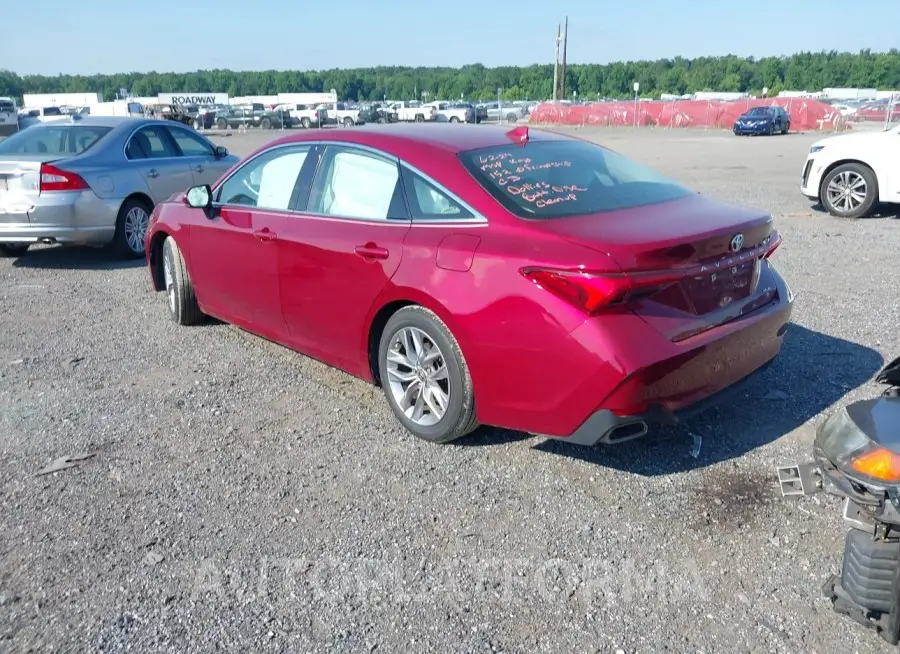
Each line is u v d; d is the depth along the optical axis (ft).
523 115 200.03
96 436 14.24
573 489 12.05
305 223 15.23
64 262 30.01
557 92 237.45
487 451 13.34
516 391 11.70
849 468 8.02
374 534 10.98
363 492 12.10
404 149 13.91
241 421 14.79
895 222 34.14
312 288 15.10
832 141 36.19
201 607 9.54
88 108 204.44
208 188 17.54
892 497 7.74
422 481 12.39
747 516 11.22
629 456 13.01
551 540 10.74
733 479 12.22
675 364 11.03
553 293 11.07
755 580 9.84
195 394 16.15
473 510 11.52
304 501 11.88
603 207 12.62
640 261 10.80
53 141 30.01
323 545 10.75
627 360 10.66
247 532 11.08
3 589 9.92
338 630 9.11
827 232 31.86
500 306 11.55
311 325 15.49
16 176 27.12
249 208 16.97
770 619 9.13
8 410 15.49
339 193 14.88
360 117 180.34
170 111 168.76
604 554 10.41
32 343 19.75
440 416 13.16
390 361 13.85
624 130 146.10
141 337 20.02
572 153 14.60
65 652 8.82
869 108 151.43
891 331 18.72
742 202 40.96
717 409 14.67
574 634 8.97
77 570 10.28
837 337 18.40
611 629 9.04
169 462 13.20
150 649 8.84
